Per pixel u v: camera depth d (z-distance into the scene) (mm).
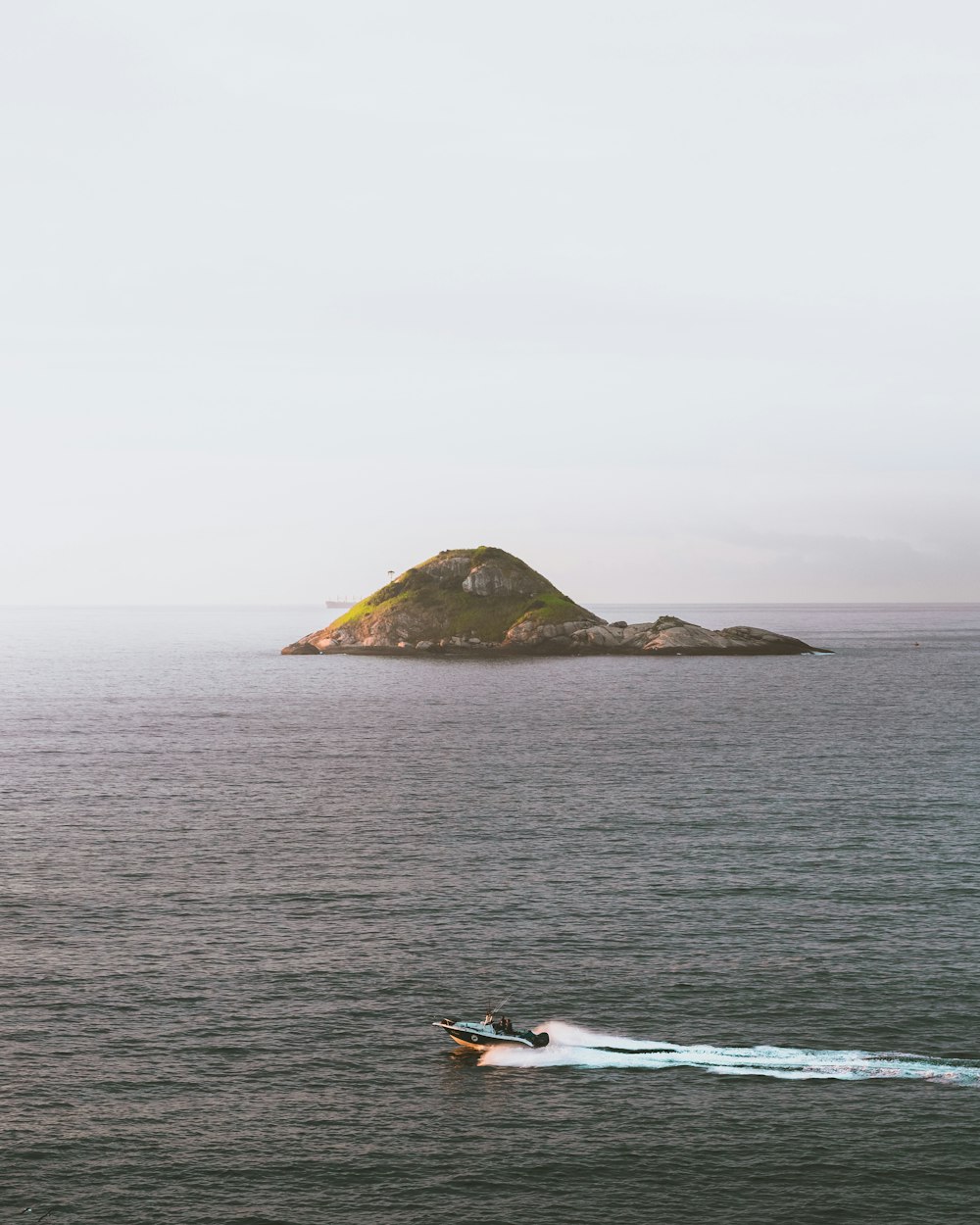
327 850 73688
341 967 52031
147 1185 34844
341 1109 39438
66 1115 38625
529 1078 41750
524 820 82875
